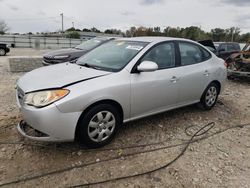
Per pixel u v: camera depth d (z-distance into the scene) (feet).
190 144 12.01
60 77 10.75
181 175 9.58
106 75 10.98
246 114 16.71
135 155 10.77
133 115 12.12
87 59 13.70
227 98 20.53
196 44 15.57
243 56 27.99
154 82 12.33
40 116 9.39
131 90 11.46
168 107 13.78
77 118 9.92
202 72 15.12
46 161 10.02
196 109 16.97
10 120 13.67
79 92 9.84
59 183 8.80
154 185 8.96
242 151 11.60
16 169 9.43
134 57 12.01
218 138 12.83
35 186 8.59
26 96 9.93
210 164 10.39
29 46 111.75
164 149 11.39
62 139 9.87
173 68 13.50
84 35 193.88
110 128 11.32
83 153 10.68
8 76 27.30
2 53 63.52
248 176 9.70
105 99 10.56
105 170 9.66
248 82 28.35
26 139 11.59
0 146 10.94
